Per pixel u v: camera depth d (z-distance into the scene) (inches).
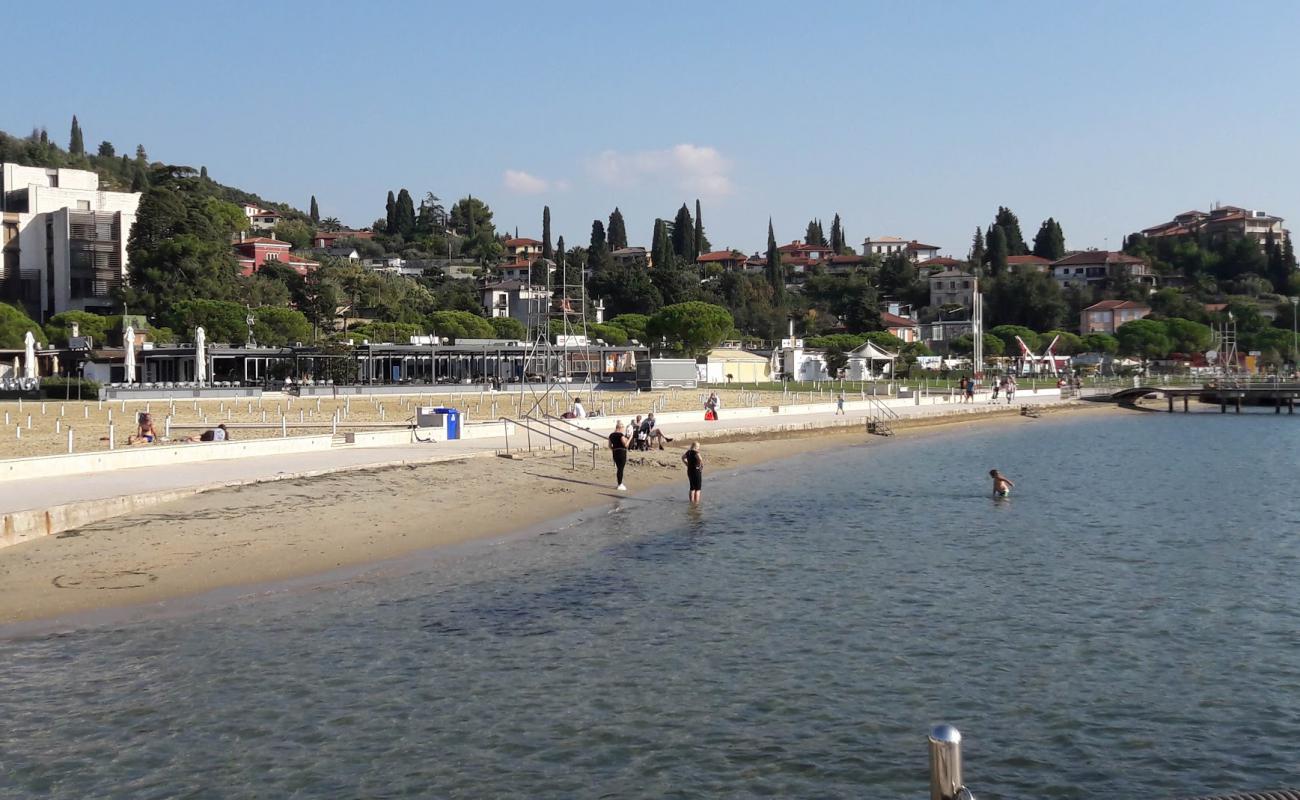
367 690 687.7
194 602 870.4
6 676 692.1
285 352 3641.7
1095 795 568.4
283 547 1069.1
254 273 6653.5
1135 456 2433.6
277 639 785.6
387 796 542.3
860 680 735.7
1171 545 1261.1
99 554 992.2
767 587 1004.6
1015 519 1450.5
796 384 4926.2
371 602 897.5
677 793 553.9
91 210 5757.9
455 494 1456.7
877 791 561.3
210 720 630.5
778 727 645.9
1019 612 928.3
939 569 1103.6
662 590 981.8
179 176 6186.0
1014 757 614.5
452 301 6688.0
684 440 2388.0
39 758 574.2
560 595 951.0
